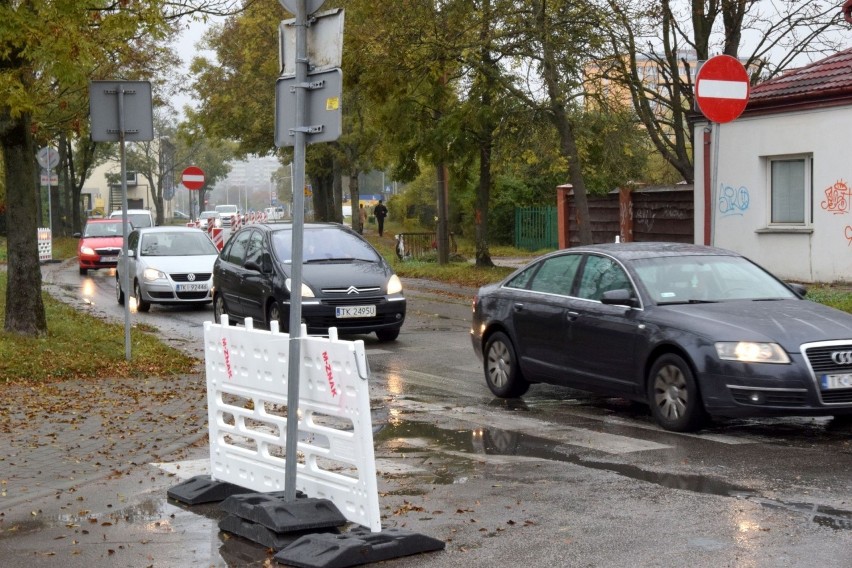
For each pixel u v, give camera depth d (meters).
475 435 9.64
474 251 43.47
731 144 22.09
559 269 11.48
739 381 9.10
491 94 25.61
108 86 13.31
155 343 15.87
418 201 66.69
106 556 6.21
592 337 10.58
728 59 12.02
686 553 5.93
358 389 6.16
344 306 16.17
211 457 7.63
